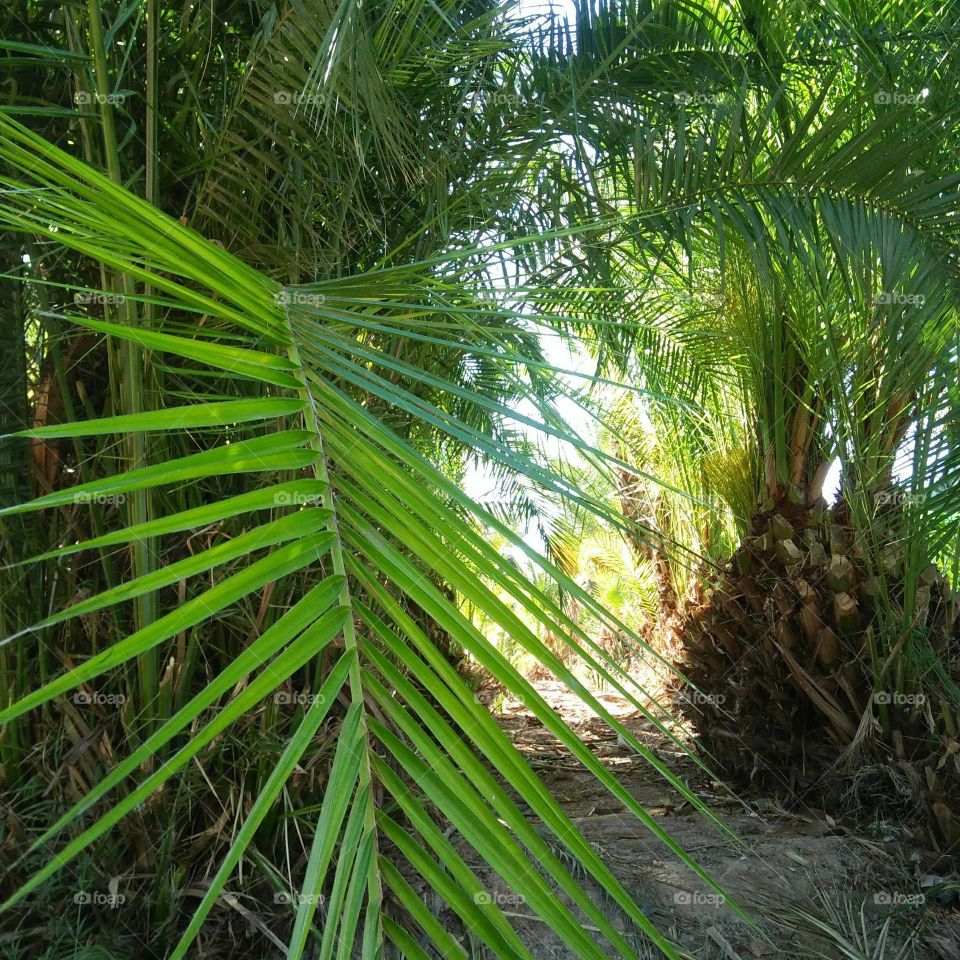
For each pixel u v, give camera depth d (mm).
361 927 1522
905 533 2275
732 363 2771
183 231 645
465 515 2217
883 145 1766
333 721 1720
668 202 1869
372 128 1542
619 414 3467
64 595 1583
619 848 2033
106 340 1535
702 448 3152
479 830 462
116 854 1473
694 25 2180
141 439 1479
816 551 2520
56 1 1392
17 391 1518
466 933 1571
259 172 1646
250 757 1584
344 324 913
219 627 1650
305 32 1423
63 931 1372
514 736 3275
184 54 1581
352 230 1936
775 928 1747
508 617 511
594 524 3855
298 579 1698
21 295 1535
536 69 2041
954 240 1740
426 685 487
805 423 2713
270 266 1699
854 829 2201
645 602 4320
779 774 2527
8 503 1499
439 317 1240
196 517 451
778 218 1756
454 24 1691
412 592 504
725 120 1937
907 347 1820
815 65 2193
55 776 1469
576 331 2365
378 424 582
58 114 1302
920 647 2332
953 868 1979
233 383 1647
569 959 1586
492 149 1983
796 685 2518
